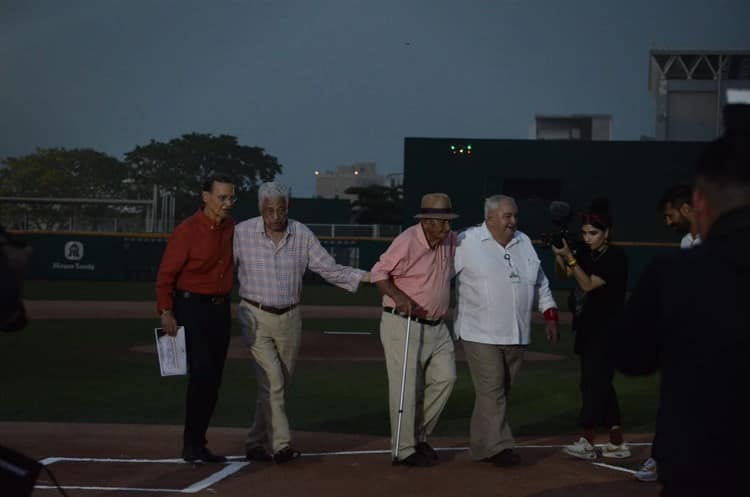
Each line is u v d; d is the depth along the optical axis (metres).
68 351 16.31
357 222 75.25
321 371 14.24
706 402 2.92
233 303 29.05
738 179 2.97
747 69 53.94
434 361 7.49
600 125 65.50
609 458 7.74
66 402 10.96
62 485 6.45
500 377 7.36
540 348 18.47
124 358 15.54
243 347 17.11
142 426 9.24
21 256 3.73
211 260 7.20
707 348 2.94
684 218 7.18
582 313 7.61
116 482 6.58
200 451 7.29
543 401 11.48
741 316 2.92
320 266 7.40
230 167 99.75
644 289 3.16
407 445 7.28
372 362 15.52
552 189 38.25
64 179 92.75
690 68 55.19
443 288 7.42
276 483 6.62
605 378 7.53
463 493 6.43
